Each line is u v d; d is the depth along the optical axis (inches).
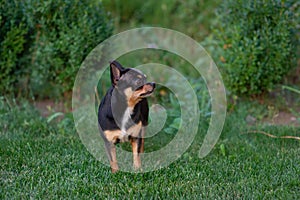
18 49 267.6
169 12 406.6
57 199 164.6
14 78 276.5
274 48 261.1
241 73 266.7
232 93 280.1
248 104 278.2
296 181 178.5
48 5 262.7
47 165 193.8
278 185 178.7
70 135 234.1
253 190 172.7
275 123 263.6
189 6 390.6
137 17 413.7
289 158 204.5
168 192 170.6
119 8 417.1
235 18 270.7
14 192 168.9
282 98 284.0
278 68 265.4
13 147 213.5
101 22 275.0
